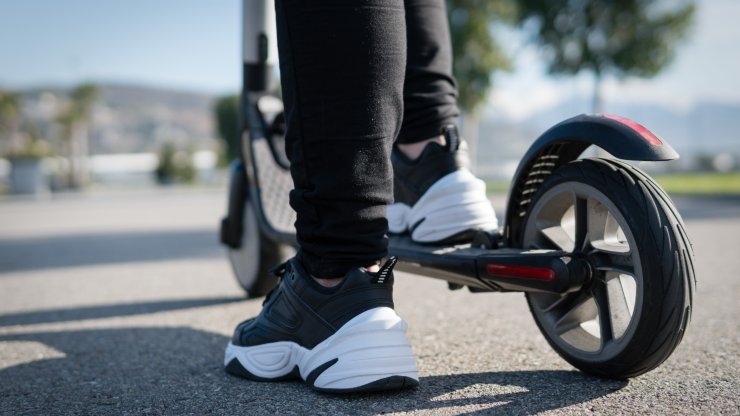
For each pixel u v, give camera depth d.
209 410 1.16
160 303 2.37
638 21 13.98
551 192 1.31
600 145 1.18
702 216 6.15
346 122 1.12
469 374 1.33
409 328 1.79
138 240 5.23
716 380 1.25
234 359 1.36
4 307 2.41
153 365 1.51
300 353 1.26
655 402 1.13
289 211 2.10
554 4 14.15
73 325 2.02
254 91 2.24
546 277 1.22
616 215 1.17
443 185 1.46
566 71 14.28
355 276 1.19
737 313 1.89
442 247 1.47
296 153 1.17
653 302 1.12
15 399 1.28
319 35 1.11
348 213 1.16
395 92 1.17
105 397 1.27
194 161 31.98
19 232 6.60
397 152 1.54
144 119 197.75
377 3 1.13
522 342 1.59
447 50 1.52
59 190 24.33
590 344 1.28
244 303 2.29
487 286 1.37
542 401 1.14
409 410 1.11
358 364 1.17
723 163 27.11
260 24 2.21
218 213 9.05
